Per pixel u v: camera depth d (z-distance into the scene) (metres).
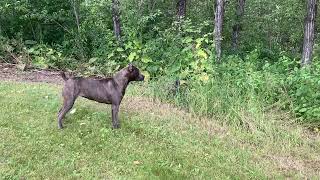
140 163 2.61
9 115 3.17
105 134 2.95
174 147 2.90
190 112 3.70
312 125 3.56
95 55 5.80
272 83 3.95
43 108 3.39
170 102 3.96
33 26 6.11
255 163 2.79
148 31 6.17
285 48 10.21
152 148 2.82
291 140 3.23
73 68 5.55
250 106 3.63
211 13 8.31
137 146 2.84
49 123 3.09
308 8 6.62
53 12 5.95
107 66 5.29
